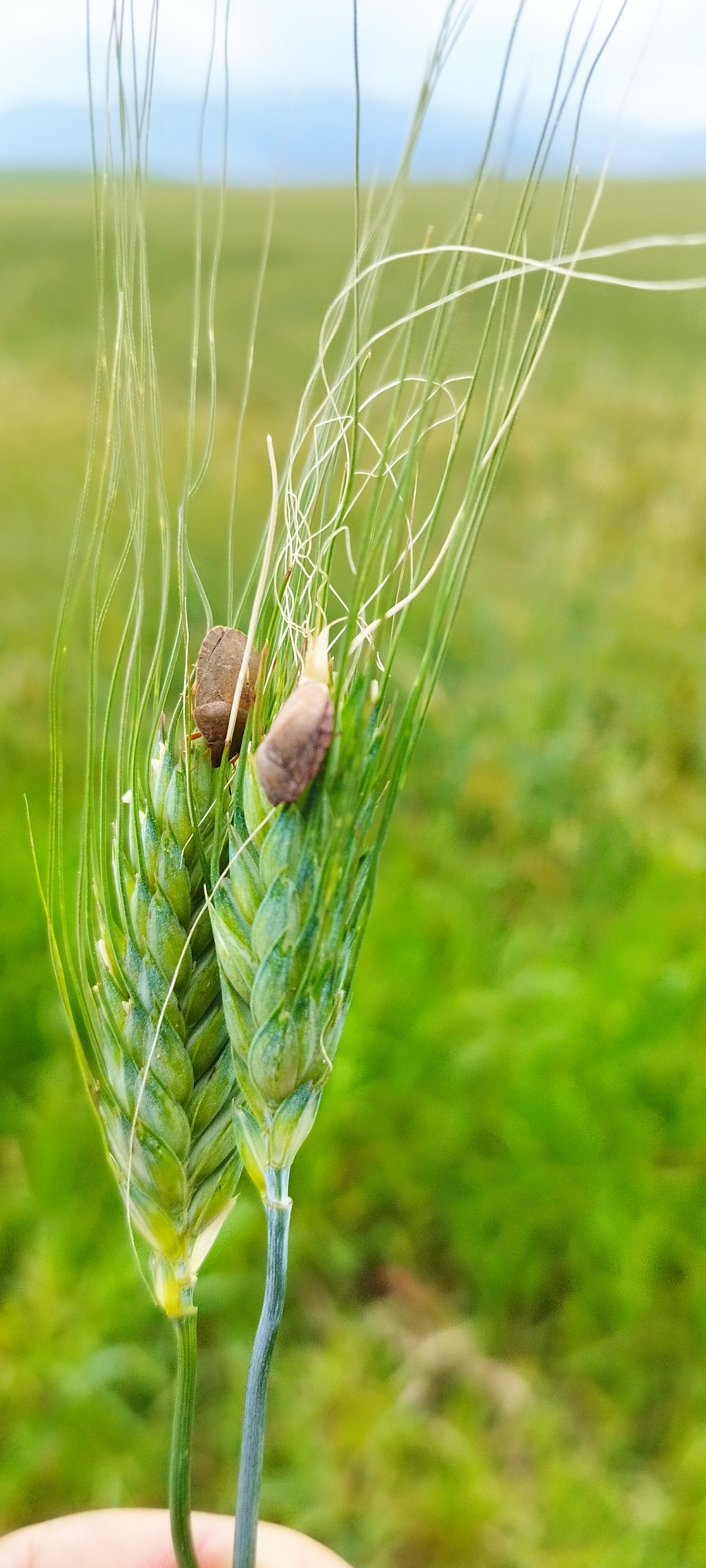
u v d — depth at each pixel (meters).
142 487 0.18
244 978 0.18
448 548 0.17
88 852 0.19
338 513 0.18
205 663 0.18
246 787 0.18
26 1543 0.26
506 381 0.17
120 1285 0.30
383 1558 0.28
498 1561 0.28
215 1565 0.26
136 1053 0.19
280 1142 0.18
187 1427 0.19
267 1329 0.18
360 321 0.18
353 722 0.17
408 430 0.19
